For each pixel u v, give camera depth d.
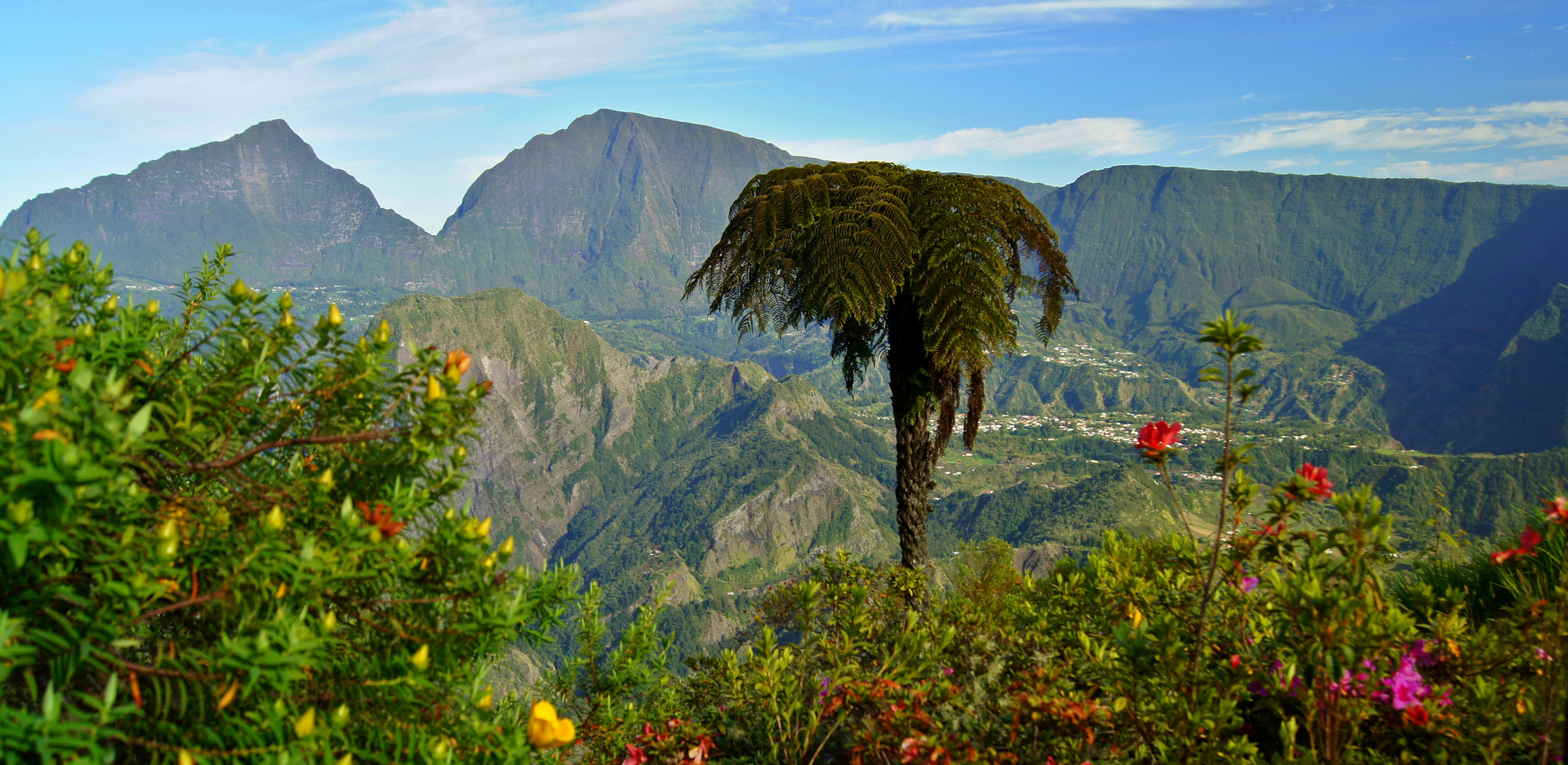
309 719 1.06
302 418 1.57
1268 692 1.77
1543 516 2.43
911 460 6.64
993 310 5.93
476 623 1.33
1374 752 1.66
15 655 0.89
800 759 2.13
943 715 2.05
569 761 2.45
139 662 1.20
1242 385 1.70
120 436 0.95
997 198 6.36
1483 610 3.06
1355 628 1.49
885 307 6.44
